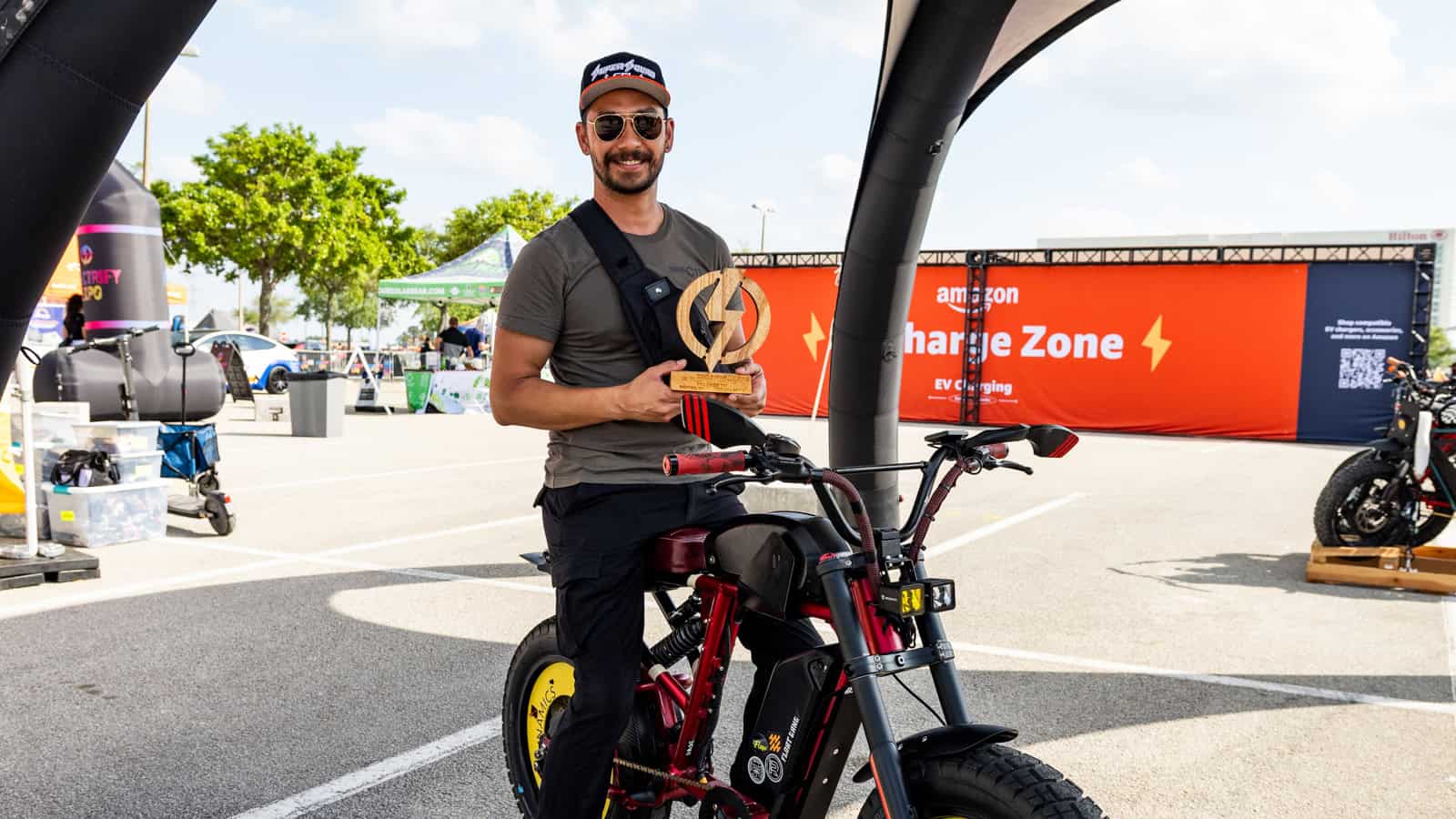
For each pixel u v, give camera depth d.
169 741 3.79
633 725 2.59
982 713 4.13
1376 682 4.55
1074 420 20.03
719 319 2.43
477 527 8.12
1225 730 3.98
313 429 15.36
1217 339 19.02
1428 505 6.72
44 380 10.30
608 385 2.51
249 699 4.23
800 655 2.21
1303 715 4.14
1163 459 14.56
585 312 2.47
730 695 4.24
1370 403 18.17
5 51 3.10
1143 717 4.10
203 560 6.83
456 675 4.54
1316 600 6.06
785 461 2.01
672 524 2.46
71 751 3.69
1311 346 18.48
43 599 5.77
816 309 21.56
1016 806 1.81
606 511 2.45
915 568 2.11
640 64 2.47
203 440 7.81
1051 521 8.77
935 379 20.92
